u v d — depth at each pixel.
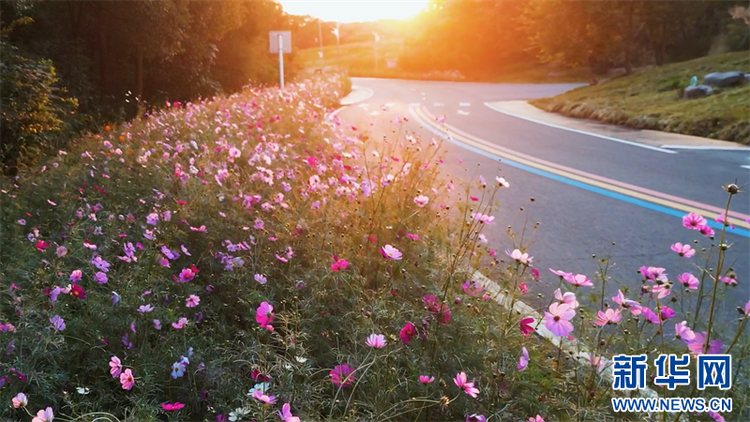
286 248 3.95
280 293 3.51
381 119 17.00
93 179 5.67
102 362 2.69
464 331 3.03
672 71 22.47
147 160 5.84
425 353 2.84
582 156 11.10
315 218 4.54
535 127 15.84
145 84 19.83
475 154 11.27
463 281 3.74
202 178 5.34
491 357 2.85
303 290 3.48
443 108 21.91
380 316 3.01
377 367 2.60
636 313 2.74
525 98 27.94
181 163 6.11
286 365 2.49
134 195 5.13
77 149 7.45
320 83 26.17
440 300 3.25
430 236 4.47
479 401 2.63
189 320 3.15
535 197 7.79
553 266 5.15
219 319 3.38
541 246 5.74
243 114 9.81
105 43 15.46
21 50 11.90
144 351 2.77
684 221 3.00
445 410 2.59
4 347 2.56
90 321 2.89
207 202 4.75
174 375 2.54
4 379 2.39
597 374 2.73
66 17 16.02
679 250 3.06
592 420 2.46
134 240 4.12
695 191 8.09
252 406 2.28
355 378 2.65
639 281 4.72
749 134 12.39
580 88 25.92
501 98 28.03
